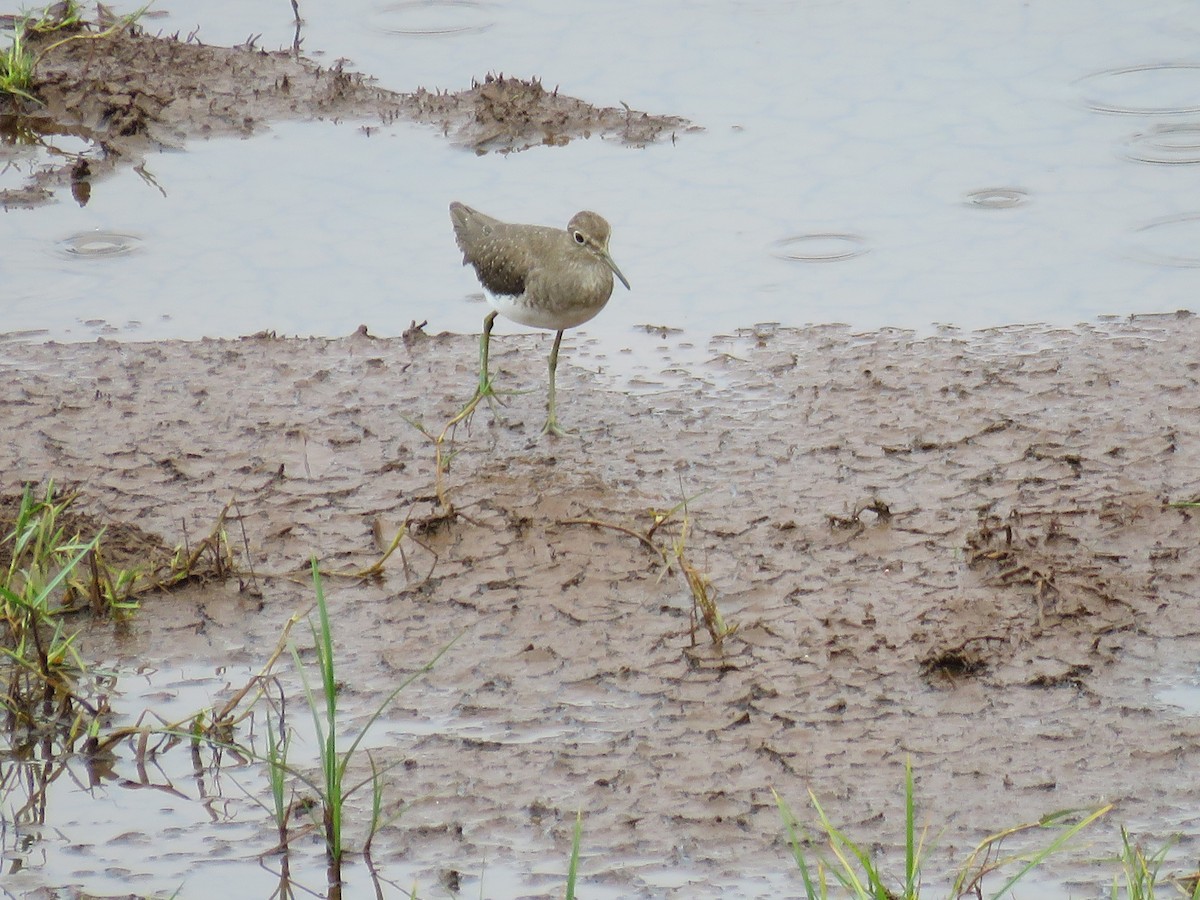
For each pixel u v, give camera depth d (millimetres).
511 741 9594
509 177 17766
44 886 8477
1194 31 20375
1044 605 10617
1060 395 13547
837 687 9945
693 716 9750
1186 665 10039
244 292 15805
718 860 8555
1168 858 8398
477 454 13016
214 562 11414
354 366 14492
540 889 8367
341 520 12062
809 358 14438
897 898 8117
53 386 14102
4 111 19234
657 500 12242
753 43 20859
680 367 14438
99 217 17141
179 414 13641
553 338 15117
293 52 20703
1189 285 15344
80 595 11031
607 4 22297
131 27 21125
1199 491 11992
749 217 16922
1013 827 8469
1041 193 17109
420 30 21469
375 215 17172
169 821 9031
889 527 11688
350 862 8648
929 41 20641
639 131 18688
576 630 10664
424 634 10688
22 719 9914
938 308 15211
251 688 10109
